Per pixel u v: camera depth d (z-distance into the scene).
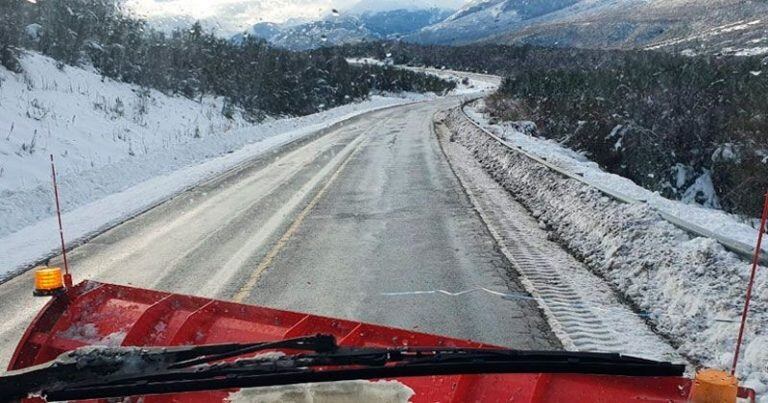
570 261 7.62
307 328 2.85
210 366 2.21
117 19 34.28
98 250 8.95
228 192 13.68
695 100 20.69
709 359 4.61
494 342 5.12
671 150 19.97
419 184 13.86
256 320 2.97
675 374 2.13
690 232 6.81
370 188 13.48
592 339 5.13
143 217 11.23
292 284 6.93
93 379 2.21
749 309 4.97
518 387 2.23
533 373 2.26
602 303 6.04
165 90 33.44
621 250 7.16
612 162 20.86
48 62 25.58
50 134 18.33
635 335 5.21
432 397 2.27
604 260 7.28
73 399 2.15
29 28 27.11
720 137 19.44
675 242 6.72
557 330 5.35
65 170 15.99
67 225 10.73
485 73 104.31
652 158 19.77
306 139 25.83
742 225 7.88
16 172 14.35
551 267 7.33
